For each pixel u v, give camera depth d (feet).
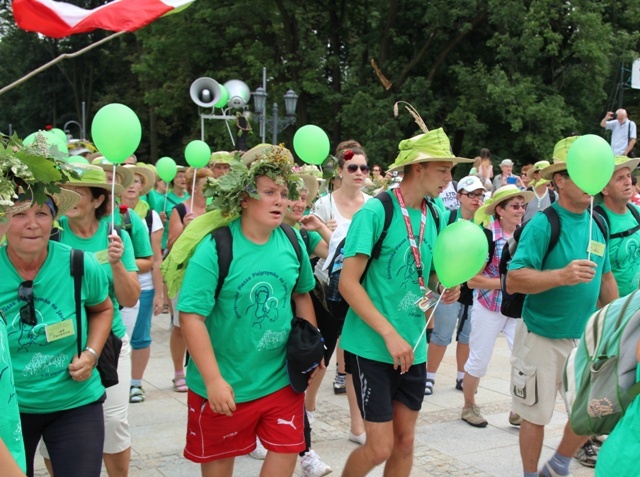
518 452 16.15
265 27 88.43
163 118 109.91
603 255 12.91
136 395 19.80
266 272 10.67
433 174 11.51
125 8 19.51
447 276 11.23
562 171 12.78
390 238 11.44
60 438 9.88
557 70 77.71
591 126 82.17
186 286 10.35
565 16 72.64
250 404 10.75
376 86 77.77
